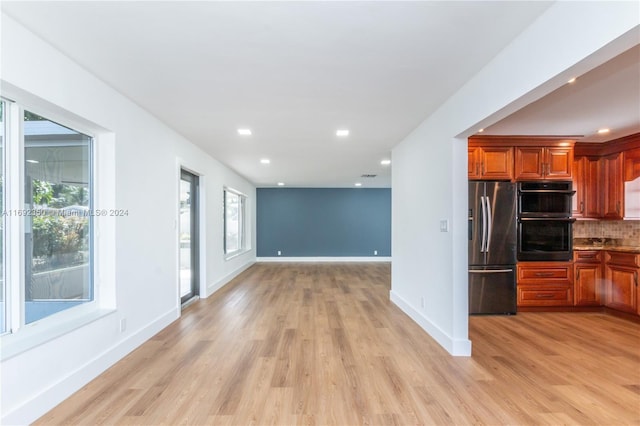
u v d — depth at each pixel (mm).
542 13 1663
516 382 2340
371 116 3283
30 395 1860
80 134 2510
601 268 4082
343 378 2396
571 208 4062
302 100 2840
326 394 2174
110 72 2322
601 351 2902
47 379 1977
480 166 3959
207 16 1660
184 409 1996
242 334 3346
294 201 9758
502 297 3957
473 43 1948
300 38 1869
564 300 4051
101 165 2648
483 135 3955
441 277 3072
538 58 1719
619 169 4129
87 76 2307
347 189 9797
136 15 1657
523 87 1841
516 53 1898
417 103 2936
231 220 7148
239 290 5590
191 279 4934
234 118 3336
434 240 3232
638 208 3934
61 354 2092
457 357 2777
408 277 4055
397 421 1884
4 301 1898
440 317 3100
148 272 3217
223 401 2084
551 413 1961
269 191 9758
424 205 3490
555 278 4059
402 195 4277
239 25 1740
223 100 2848
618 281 3906
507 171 3973
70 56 2092
